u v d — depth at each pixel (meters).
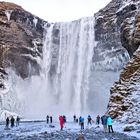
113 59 67.50
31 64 71.62
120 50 66.19
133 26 55.91
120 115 37.69
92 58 71.62
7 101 64.19
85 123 41.56
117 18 67.25
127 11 64.44
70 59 74.75
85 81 71.50
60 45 76.06
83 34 74.12
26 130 31.36
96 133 25.09
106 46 69.44
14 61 68.81
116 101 40.19
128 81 41.78
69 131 27.55
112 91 42.81
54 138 21.78
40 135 23.95
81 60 73.19
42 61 73.81
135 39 50.91
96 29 71.88
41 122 49.50
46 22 77.25
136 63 43.28
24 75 70.44
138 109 35.84
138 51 44.72
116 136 22.95
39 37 74.69
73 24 76.38
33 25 73.94
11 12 71.25
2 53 67.12
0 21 69.38
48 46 75.38
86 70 71.94
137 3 62.72
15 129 33.69
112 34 68.31
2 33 68.88
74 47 74.94
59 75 74.56
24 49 70.62
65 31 76.75
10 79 67.06
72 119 58.75
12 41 69.44
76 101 71.44
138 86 39.75
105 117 26.28
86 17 74.94
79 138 20.09
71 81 73.31
